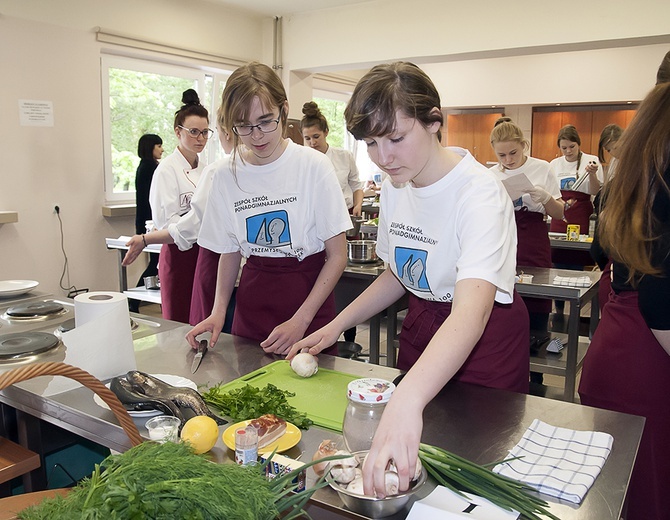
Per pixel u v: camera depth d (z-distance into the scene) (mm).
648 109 1363
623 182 1385
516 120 8219
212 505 671
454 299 1191
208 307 2820
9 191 4602
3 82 4465
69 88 4906
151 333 1841
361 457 978
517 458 1011
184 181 3256
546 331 3168
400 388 952
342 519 914
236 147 1938
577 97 7605
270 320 2031
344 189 5320
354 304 1642
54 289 5008
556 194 3992
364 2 6105
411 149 1195
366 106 1146
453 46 5660
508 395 1340
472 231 1261
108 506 655
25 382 1419
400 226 1509
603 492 948
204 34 6078
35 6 4586
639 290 1400
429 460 971
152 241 2760
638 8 4762
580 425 1192
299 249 1983
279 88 1743
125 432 1077
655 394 1499
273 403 1215
